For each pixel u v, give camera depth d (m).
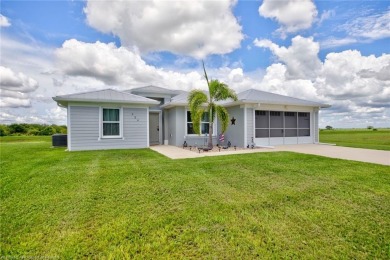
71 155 9.41
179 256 2.45
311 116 15.47
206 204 3.87
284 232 2.94
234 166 6.93
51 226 3.08
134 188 4.73
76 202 3.94
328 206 3.77
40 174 5.89
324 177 5.55
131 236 2.84
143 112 12.77
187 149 11.95
